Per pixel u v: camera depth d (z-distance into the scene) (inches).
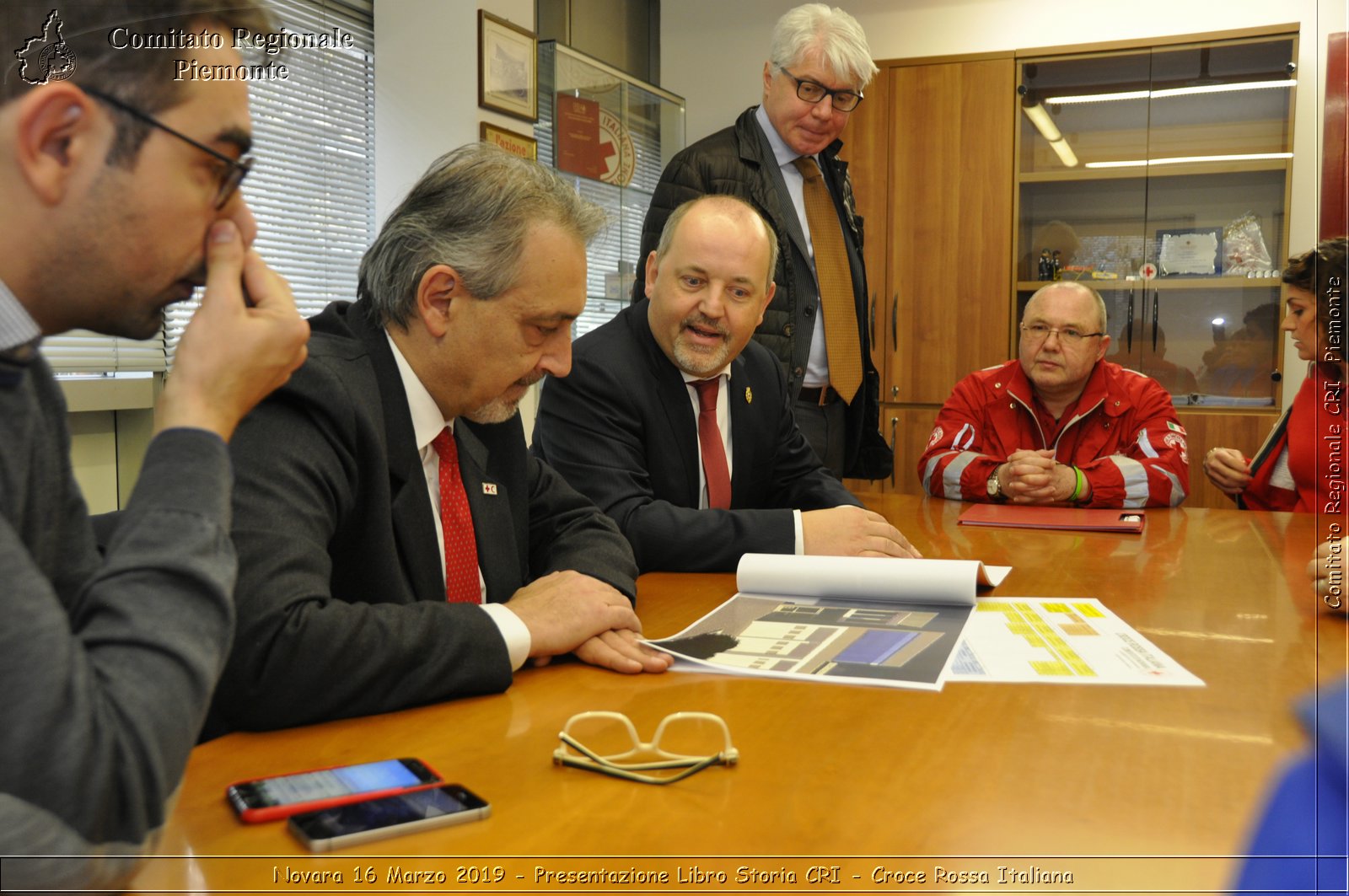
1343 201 188.5
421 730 38.6
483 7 162.4
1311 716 37.8
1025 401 119.3
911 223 209.2
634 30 236.7
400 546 50.3
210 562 27.5
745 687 43.6
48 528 29.8
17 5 25.8
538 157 185.9
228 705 38.7
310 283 155.2
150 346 126.5
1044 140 202.2
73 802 23.8
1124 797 32.0
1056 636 51.6
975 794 32.3
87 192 26.9
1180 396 198.8
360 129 163.8
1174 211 197.0
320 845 28.2
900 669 45.6
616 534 63.0
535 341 52.1
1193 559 75.0
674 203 123.0
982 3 214.5
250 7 29.9
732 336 80.9
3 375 27.1
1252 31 188.4
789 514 72.3
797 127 122.0
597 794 32.4
